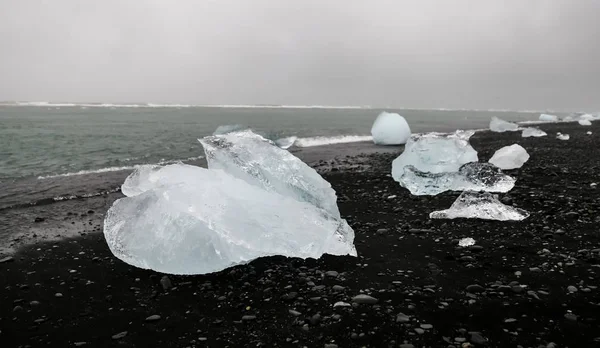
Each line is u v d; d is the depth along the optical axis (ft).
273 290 8.54
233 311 7.70
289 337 6.72
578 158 26.30
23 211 16.17
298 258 10.29
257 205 10.52
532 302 7.64
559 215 13.24
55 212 16.08
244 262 9.73
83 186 21.20
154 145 38.93
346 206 15.72
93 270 9.95
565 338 6.42
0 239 12.57
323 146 43.29
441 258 10.13
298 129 67.10
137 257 9.70
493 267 9.41
